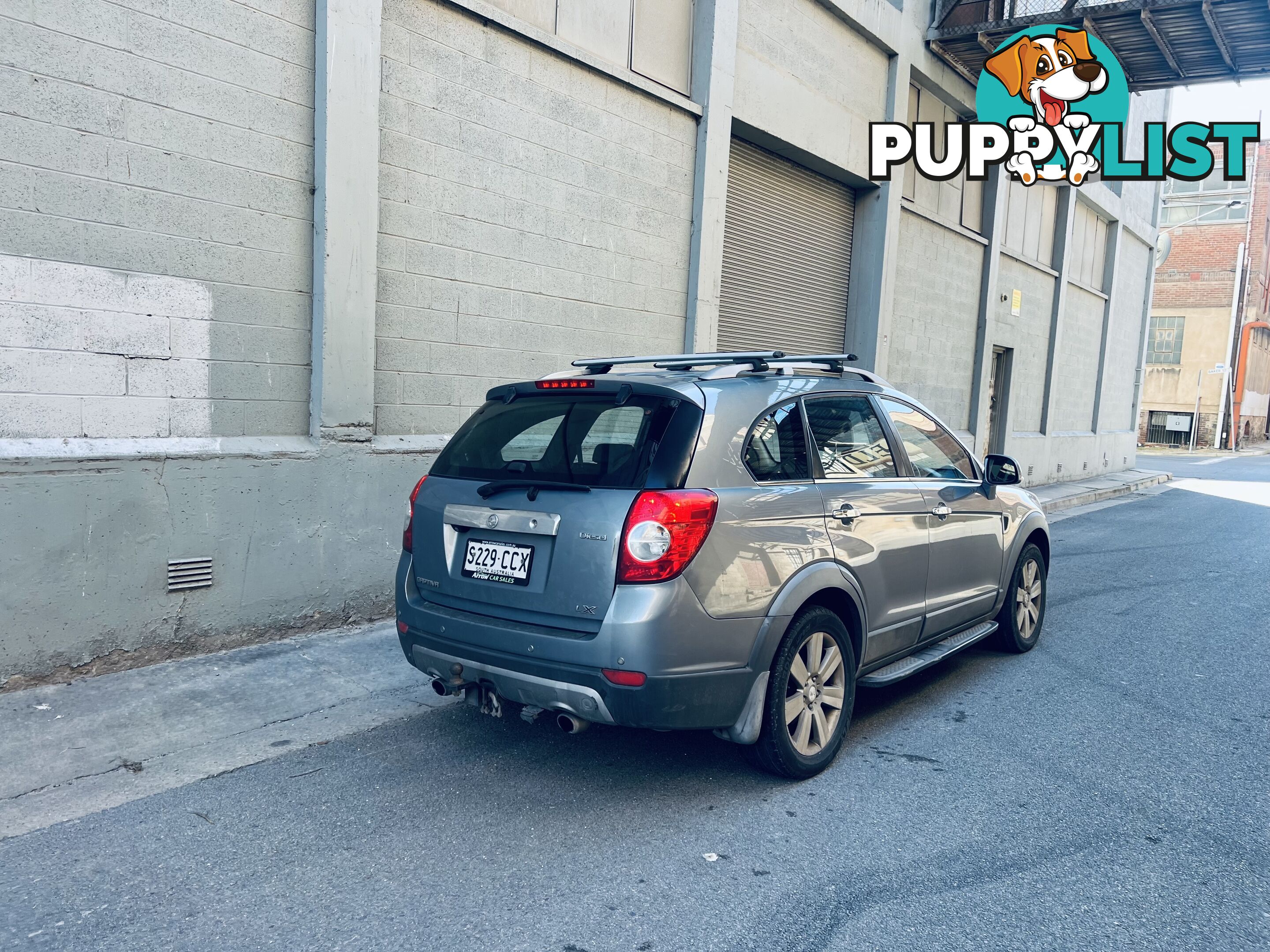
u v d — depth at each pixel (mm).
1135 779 3758
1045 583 5918
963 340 13875
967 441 14039
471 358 6332
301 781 3604
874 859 3057
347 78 5266
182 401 4855
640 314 7734
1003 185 14188
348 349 5445
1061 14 10766
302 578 5391
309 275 5340
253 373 5145
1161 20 10820
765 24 8883
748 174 9406
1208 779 3775
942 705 4680
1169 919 2711
